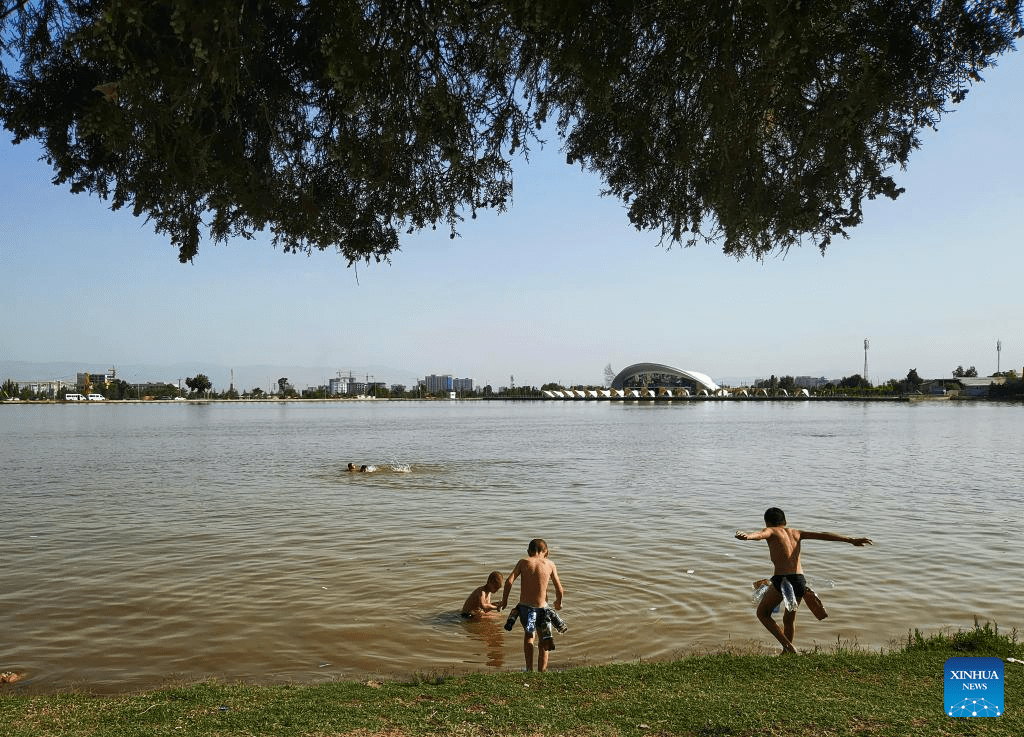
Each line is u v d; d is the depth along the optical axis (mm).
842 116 4852
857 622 10906
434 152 5750
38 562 15273
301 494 26672
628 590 12797
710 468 36312
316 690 7332
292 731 5910
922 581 13188
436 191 5918
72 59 5004
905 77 4758
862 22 4660
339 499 25234
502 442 58625
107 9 4070
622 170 5855
